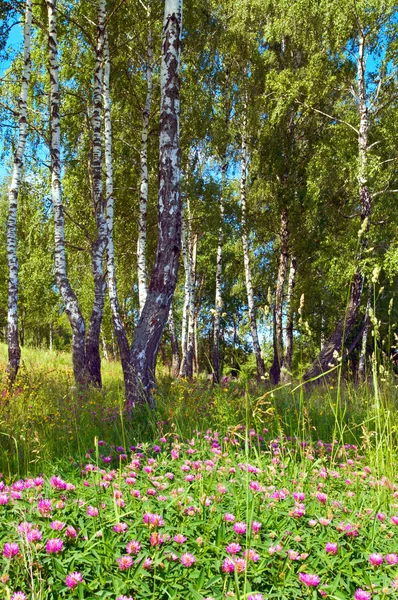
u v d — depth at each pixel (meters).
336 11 13.49
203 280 31.48
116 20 12.63
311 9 14.55
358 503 2.60
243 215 17.50
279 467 3.20
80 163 15.11
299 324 3.40
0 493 2.37
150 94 13.45
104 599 1.77
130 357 6.34
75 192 15.19
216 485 2.69
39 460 3.33
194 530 2.23
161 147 6.67
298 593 1.86
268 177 18.44
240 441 3.90
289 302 18.52
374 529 2.24
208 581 1.86
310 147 17.88
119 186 16.03
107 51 12.03
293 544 2.17
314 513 2.44
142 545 2.04
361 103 13.79
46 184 14.63
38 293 19.41
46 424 4.51
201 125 15.20
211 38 15.09
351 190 16.66
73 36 13.68
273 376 16.64
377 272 3.15
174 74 6.70
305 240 17.97
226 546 2.08
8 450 3.79
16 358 9.27
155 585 1.86
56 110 9.59
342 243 16.31
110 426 4.69
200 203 16.34
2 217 26.09
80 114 14.53
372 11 13.27
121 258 18.89
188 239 18.30
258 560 2.00
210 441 3.85
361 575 2.00
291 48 17.27
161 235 6.59
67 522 2.21
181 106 15.24
